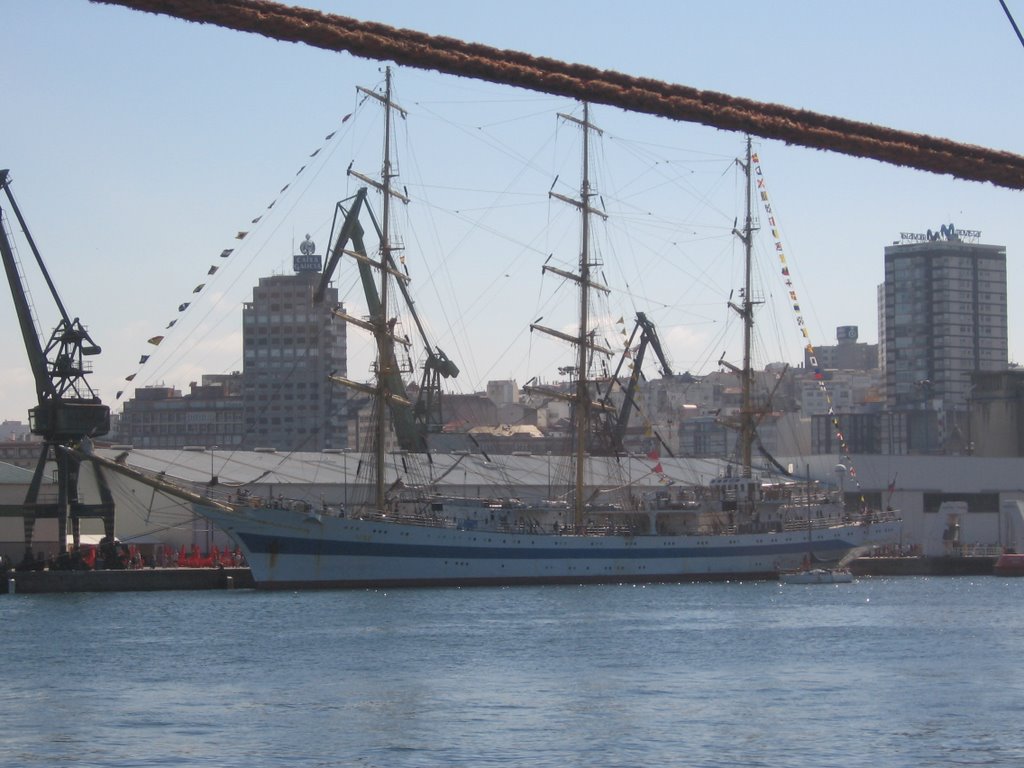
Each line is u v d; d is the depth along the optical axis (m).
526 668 104.12
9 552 196.25
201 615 142.25
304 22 16.50
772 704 87.44
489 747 73.69
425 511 186.00
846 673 102.31
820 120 18.42
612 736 76.56
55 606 152.12
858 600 171.25
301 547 173.25
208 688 93.75
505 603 158.38
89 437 174.25
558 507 195.25
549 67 17.55
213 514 170.62
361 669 103.12
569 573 189.25
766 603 164.00
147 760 70.44
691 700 88.94
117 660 108.00
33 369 174.50
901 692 92.88
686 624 136.88
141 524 197.62
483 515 188.50
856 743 74.81
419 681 97.06
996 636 128.38
